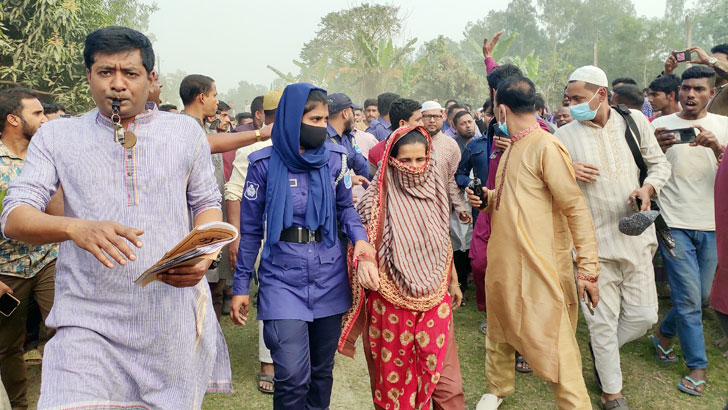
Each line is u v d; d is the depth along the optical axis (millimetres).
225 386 2369
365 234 2693
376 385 2768
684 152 3854
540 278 2807
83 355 1860
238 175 3740
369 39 25766
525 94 2904
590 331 3395
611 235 3328
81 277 1883
